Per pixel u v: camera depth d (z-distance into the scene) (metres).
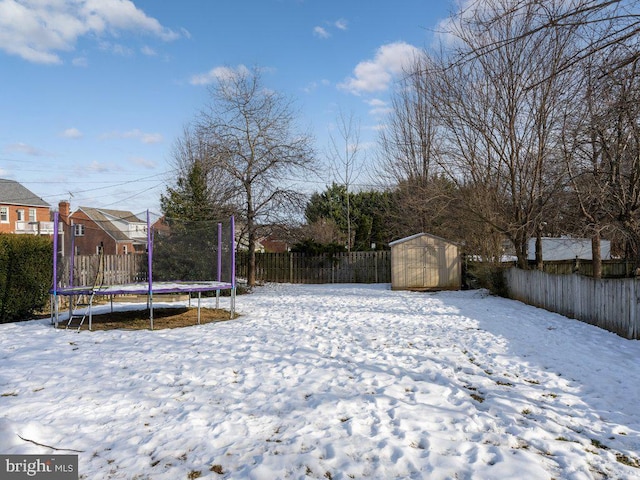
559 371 6.10
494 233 17.06
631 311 8.27
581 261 19.89
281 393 5.00
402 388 5.22
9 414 4.37
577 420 4.41
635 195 11.07
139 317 11.11
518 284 14.77
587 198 11.83
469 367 6.23
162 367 6.09
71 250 11.59
